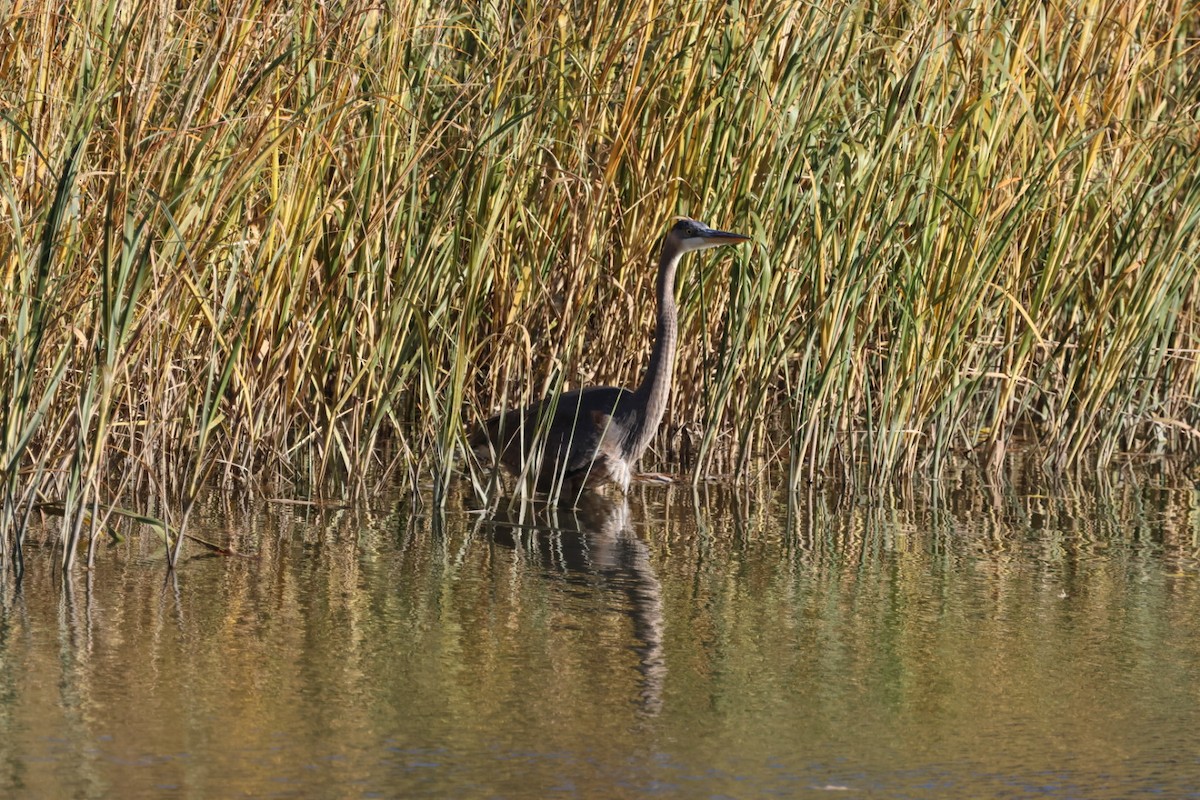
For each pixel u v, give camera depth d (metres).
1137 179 19.14
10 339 13.27
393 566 14.27
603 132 17.33
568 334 17.62
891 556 15.11
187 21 14.64
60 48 14.63
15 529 13.51
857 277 17.33
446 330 17.00
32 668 11.10
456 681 11.12
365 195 16.11
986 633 12.59
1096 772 9.66
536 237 17.55
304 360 17.22
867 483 18.66
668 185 17.59
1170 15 20.14
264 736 9.95
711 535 15.86
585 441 17.14
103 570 13.75
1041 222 18.36
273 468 17.36
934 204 17.39
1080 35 18.77
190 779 9.23
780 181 17.44
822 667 11.64
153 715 10.27
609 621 12.70
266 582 13.58
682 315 18.80
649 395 17.23
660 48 17.33
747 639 12.31
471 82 16.91
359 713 10.42
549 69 17.06
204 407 14.09
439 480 16.30
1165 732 10.38
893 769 9.66
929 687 11.22
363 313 16.73
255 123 14.74
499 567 14.34
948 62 17.61
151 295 14.42
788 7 17.11
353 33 15.63
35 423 13.11
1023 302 19.91
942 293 17.81
